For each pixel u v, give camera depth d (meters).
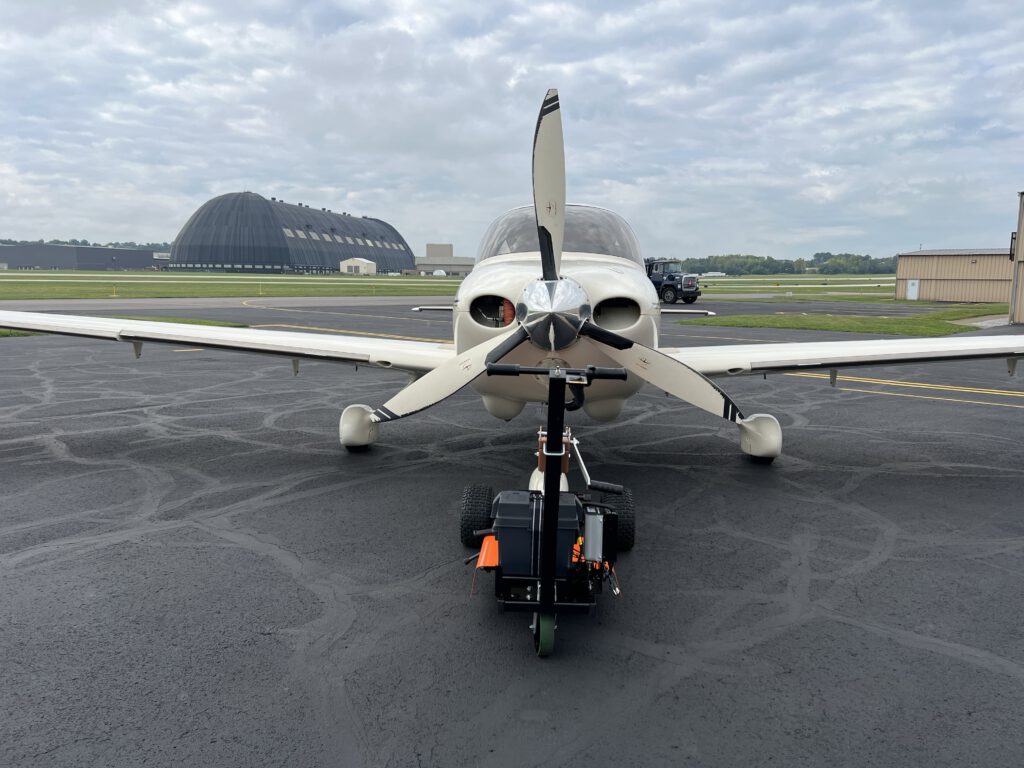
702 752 2.36
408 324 19.97
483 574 3.81
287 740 2.41
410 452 6.52
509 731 2.48
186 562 3.93
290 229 153.00
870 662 2.93
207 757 2.32
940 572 3.84
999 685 2.75
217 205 151.88
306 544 4.22
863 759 2.32
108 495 5.14
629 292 4.43
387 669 2.87
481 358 4.00
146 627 3.19
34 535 4.32
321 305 29.75
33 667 2.85
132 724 2.49
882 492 5.31
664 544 4.26
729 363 5.63
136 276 91.25
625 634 3.17
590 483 3.80
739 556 4.07
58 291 38.56
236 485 5.41
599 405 5.12
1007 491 5.35
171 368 11.92
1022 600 3.50
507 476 5.73
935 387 10.69
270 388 10.04
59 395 9.37
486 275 4.73
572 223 5.58
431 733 2.46
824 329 19.17
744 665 2.91
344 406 8.76
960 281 37.38
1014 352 5.65
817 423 7.92
